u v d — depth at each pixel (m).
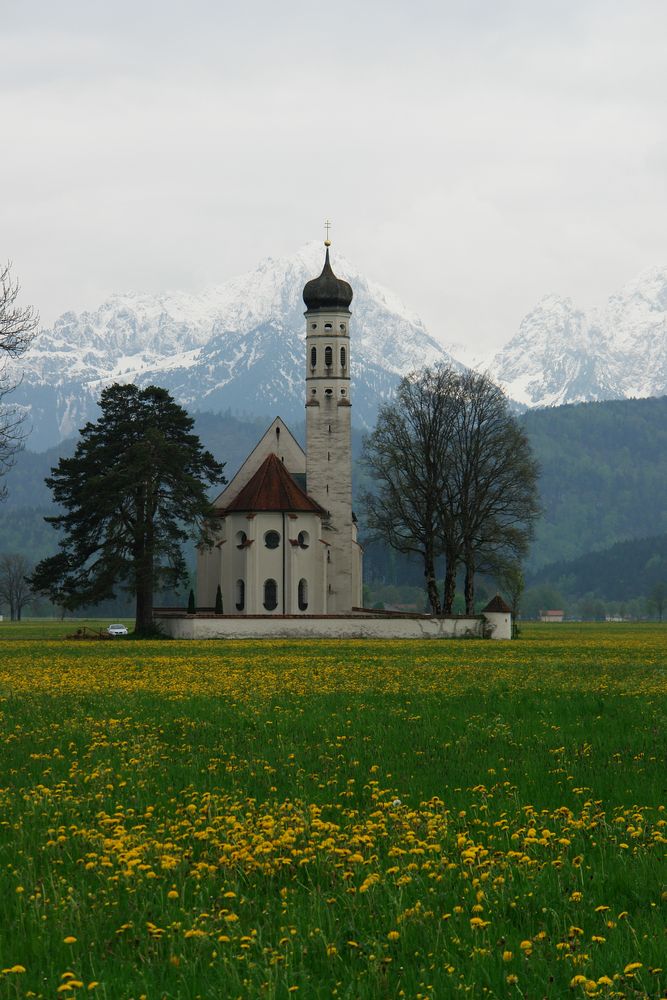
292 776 30.42
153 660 79.56
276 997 15.41
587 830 23.27
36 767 32.56
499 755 33.84
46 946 17.36
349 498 149.38
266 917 18.48
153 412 127.88
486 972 15.86
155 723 41.41
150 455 121.69
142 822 25.20
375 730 38.97
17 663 76.69
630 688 55.34
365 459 134.00
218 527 128.62
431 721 41.38
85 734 38.41
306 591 141.00
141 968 16.56
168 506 125.19
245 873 20.52
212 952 16.83
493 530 130.00
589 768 31.09
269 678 61.19
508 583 135.25
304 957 16.84
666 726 40.16
